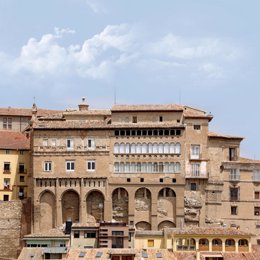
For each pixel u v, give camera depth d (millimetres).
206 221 189250
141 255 159375
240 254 164250
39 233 176250
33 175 190125
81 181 188875
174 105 196625
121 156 189875
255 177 195500
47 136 191500
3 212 187250
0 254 181500
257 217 194125
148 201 188750
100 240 170250
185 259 161500
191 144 192625
